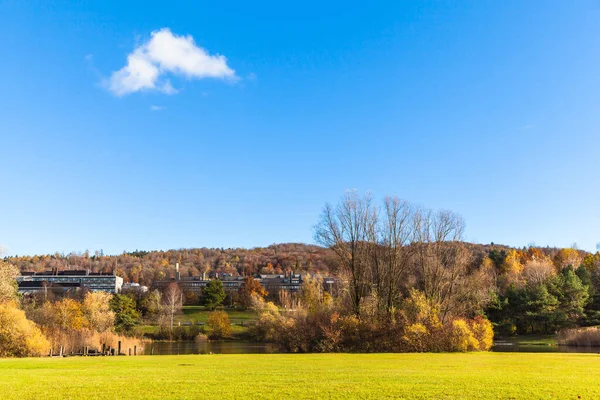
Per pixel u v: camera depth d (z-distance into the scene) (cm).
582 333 7212
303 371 2631
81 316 9019
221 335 10544
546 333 9031
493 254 14288
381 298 6059
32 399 1659
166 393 1780
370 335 5341
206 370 2725
